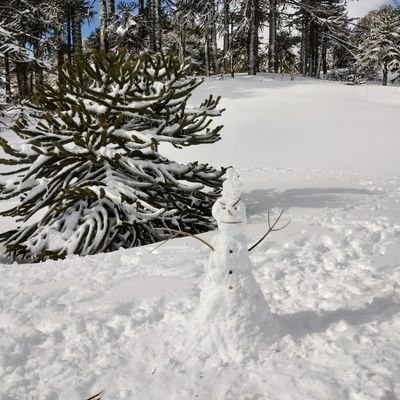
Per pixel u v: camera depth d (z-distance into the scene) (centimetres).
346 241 546
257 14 3316
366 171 1387
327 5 3619
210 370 267
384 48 3972
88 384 269
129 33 2962
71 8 3216
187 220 955
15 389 268
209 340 289
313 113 2047
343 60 4584
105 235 812
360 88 2581
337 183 1060
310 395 233
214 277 298
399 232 570
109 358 295
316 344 287
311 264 465
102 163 873
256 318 290
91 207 859
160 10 3094
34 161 880
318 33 4134
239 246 299
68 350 311
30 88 3175
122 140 855
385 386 232
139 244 877
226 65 3519
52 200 893
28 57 2195
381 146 1667
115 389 261
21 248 833
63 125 870
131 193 792
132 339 322
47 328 350
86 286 447
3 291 452
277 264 471
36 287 458
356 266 449
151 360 288
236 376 258
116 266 515
